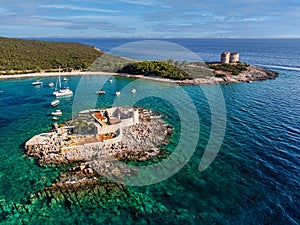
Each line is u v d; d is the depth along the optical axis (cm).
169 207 2755
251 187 3078
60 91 7862
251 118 5438
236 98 7188
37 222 2559
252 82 9456
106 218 2611
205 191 3011
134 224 2541
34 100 7269
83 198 2873
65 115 5834
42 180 3198
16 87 8919
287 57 18688
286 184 3127
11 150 4053
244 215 2638
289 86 8712
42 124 5250
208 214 2653
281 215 2634
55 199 2858
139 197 2898
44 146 4047
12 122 5388
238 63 12262
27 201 2839
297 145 4119
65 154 3741
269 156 3784
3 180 3225
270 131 4703
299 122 5172
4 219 2589
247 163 3600
